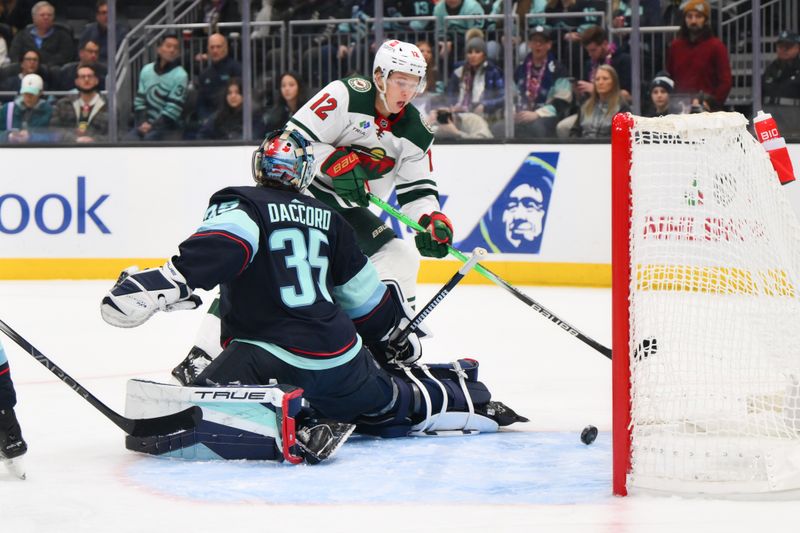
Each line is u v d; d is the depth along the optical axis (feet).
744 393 25.13
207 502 24.07
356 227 37.19
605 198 74.79
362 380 29.91
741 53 77.82
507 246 76.07
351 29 81.51
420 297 69.92
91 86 82.48
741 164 25.75
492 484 25.67
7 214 79.97
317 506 23.68
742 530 21.56
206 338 35.45
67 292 72.90
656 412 24.82
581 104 77.46
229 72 81.46
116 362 47.09
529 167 75.51
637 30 75.87
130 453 29.35
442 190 76.54
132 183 79.61
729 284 25.22
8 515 23.00
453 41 79.66
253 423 27.86
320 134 35.68
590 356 48.24
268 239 28.76
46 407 36.52
